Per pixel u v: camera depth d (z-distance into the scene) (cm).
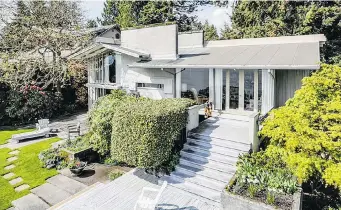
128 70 2203
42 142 1869
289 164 878
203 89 1814
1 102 2417
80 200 1009
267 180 880
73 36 2705
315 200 988
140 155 1113
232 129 1400
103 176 1331
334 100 934
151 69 2034
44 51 2641
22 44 2533
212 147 1249
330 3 2681
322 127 923
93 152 1525
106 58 2436
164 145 1155
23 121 2483
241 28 3328
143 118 1103
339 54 2572
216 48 2119
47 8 2705
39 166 1459
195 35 2255
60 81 2741
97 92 2628
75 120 2544
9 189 1210
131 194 1051
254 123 1172
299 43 1833
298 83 1611
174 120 1216
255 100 1633
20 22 2631
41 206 1073
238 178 920
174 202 984
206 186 1053
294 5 2830
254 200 805
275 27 2905
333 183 803
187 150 1277
